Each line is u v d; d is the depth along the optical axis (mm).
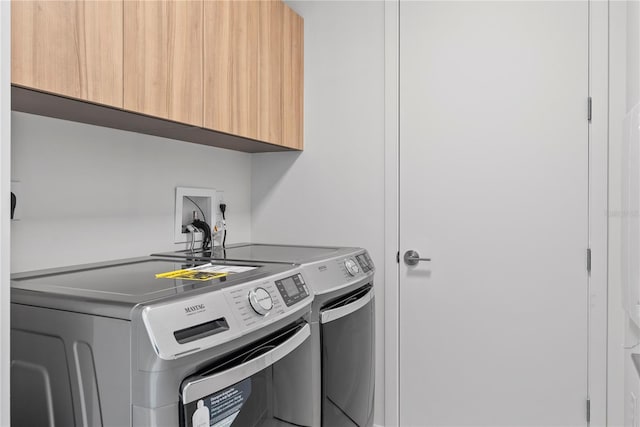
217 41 1550
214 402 873
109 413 821
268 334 1063
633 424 1512
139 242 1640
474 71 1901
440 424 1964
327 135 2176
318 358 1342
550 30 1788
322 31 2186
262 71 1833
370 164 2092
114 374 813
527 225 1826
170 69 1339
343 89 2141
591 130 1727
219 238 2043
